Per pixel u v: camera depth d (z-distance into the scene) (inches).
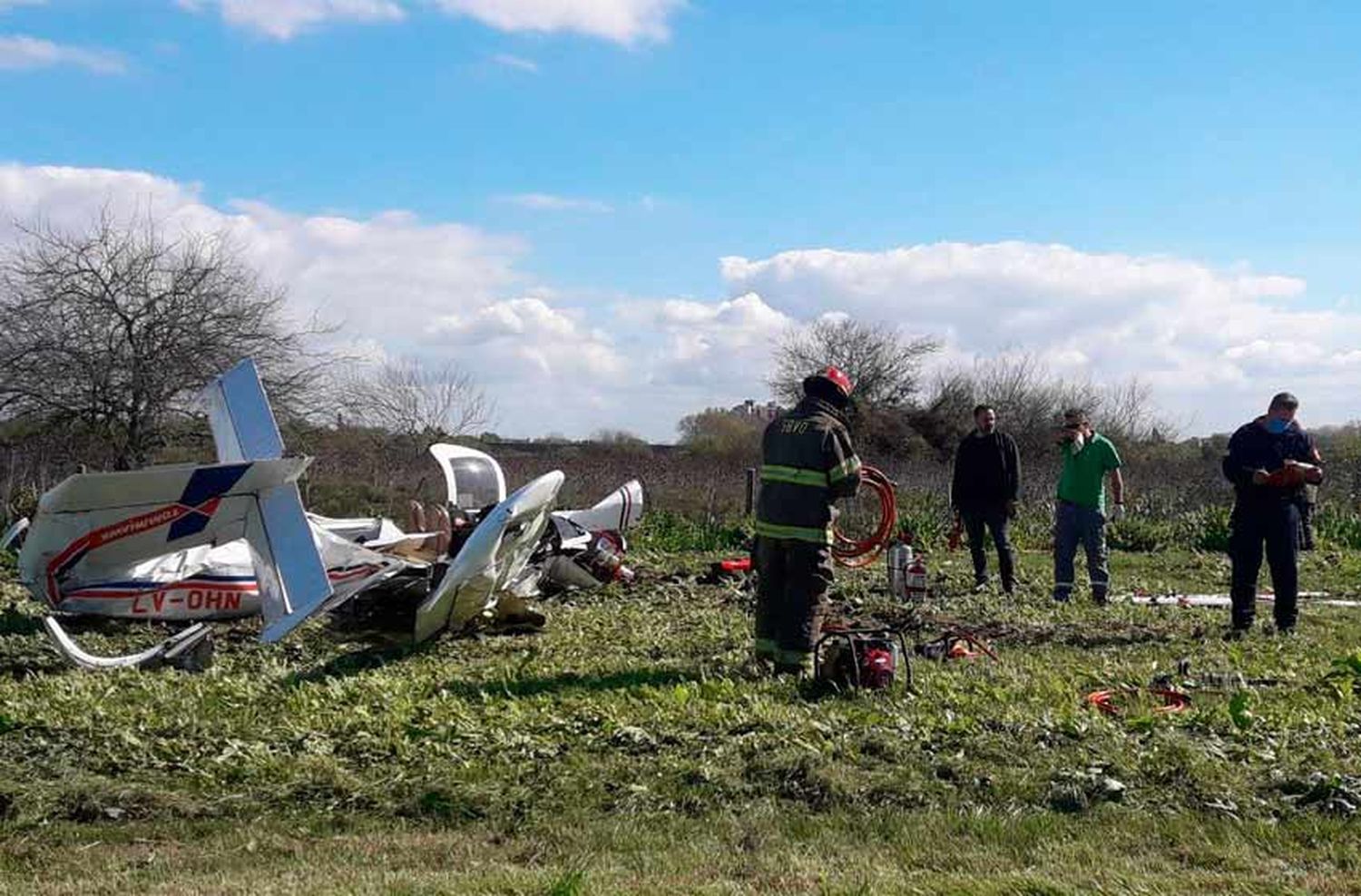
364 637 437.7
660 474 1045.2
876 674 322.7
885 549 710.5
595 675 356.2
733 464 1210.0
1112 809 233.1
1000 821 227.1
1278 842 217.2
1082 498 544.4
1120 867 206.1
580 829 225.1
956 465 583.5
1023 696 322.3
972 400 1574.8
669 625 460.8
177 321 888.9
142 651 412.5
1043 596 567.2
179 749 269.1
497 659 390.6
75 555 434.0
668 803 237.9
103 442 895.7
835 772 247.4
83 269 883.4
